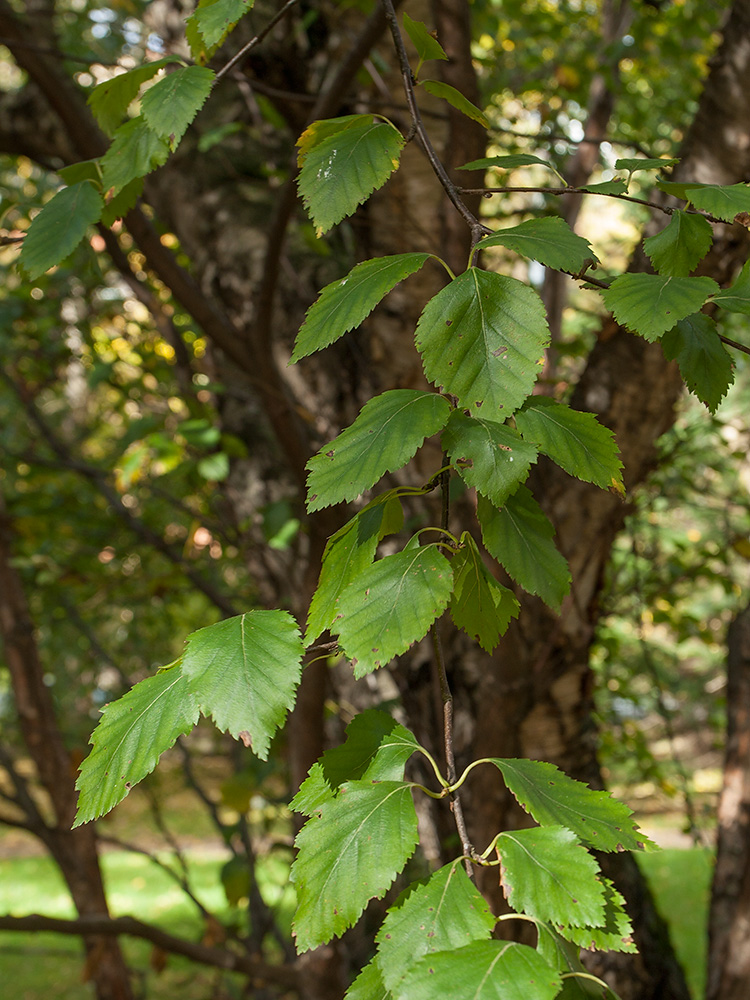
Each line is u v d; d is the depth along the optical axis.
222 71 0.97
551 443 0.73
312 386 2.78
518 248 0.75
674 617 3.96
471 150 1.98
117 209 1.07
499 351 0.71
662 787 3.84
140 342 3.97
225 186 3.05
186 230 3.10
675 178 2.18
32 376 4.14
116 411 4.18
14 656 4.07
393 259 0.77
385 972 0.61
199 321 2.26
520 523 0.78
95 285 3.91
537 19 4.48
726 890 2.87
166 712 0.71
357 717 0.78
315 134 0.91
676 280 0.78
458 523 2.04
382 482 2.45
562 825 0.69
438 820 2.42
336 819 0.70
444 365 0.72
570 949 0.64
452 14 1.99
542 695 2.30
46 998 6.17
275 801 3.08
